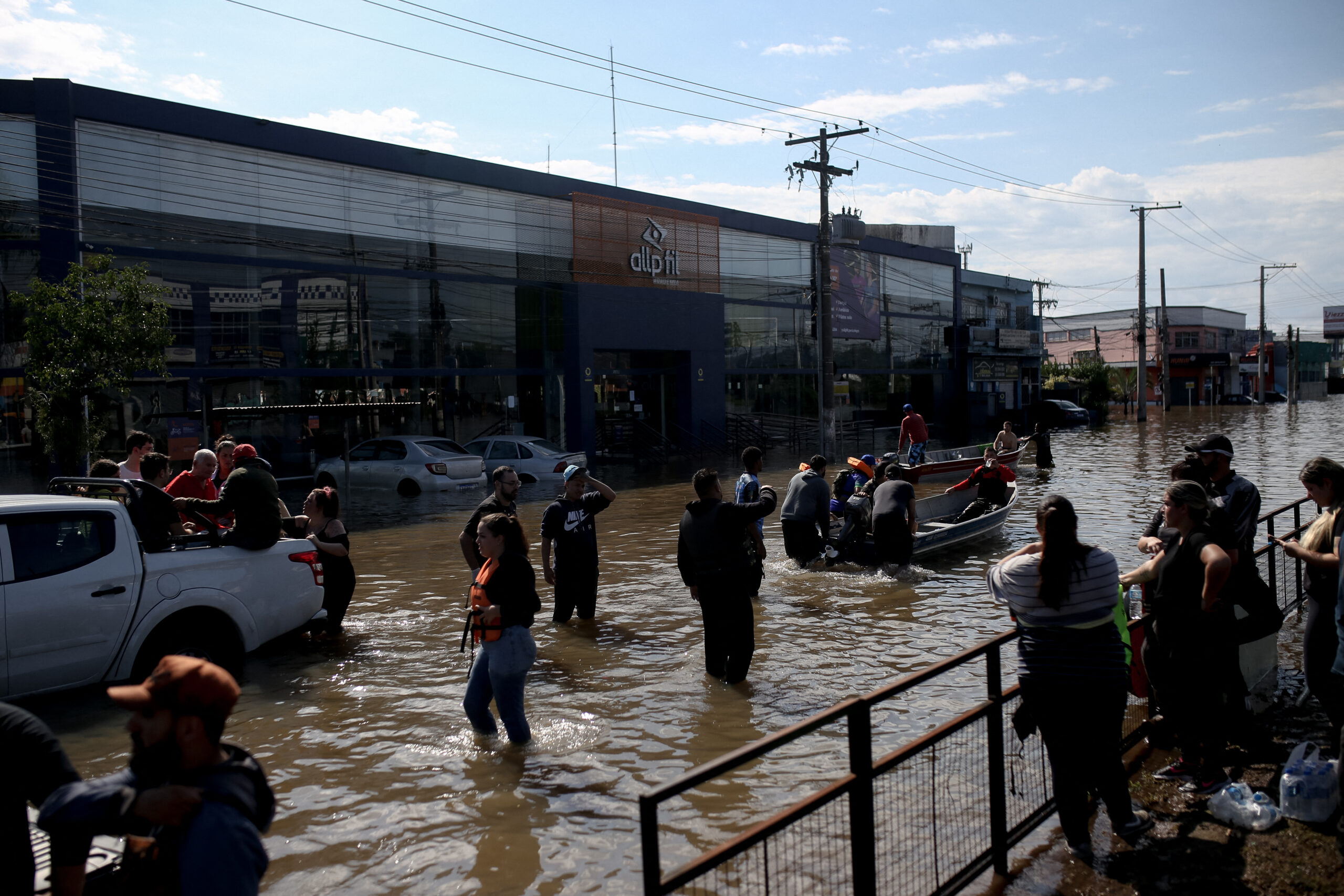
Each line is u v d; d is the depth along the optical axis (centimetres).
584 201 2903
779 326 3769
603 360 3247
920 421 2384
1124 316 8638
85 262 1941
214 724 254
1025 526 1490
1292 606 877
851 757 353
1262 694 592
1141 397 4647
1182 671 478
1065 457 2827
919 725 611
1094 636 406
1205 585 455
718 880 325
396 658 784
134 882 252
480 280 2677
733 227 3516
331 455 2369
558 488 2156
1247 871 405
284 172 2267
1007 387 5216
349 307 2408
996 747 421
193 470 891
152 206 2050
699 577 706
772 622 889
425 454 2083
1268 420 4900
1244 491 567
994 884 407
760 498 706
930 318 4662
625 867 437
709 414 3341
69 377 1530
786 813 319
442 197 2591
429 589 1063
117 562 651
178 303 2097
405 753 577
